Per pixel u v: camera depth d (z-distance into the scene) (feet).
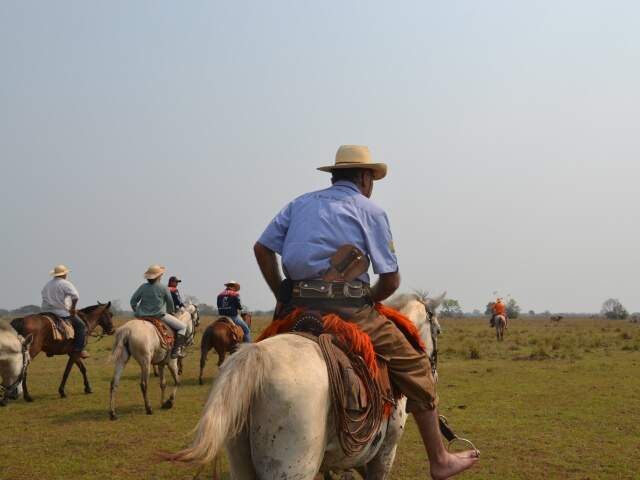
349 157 15.15
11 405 43.29
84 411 40.83
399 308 22.11
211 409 10.87
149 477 25.82
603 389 47.78
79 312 52.01
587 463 27.22
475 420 36.24
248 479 11.87
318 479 25.36
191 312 55.21
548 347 92.32
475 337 123.24
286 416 11.32
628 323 259.19
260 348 11.80
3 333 40.98
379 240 14.24
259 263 14.76
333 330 13.10
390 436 15.16
